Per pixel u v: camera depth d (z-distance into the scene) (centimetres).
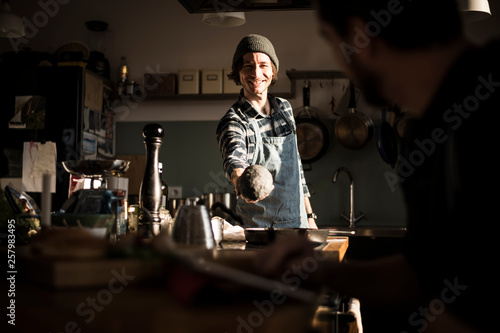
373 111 423
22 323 77
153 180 158
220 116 449
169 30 459
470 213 85
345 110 429
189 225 125
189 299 75
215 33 452
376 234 371
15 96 399
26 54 401
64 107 393
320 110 432
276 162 251
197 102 453
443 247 91
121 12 465
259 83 247
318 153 424
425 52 87
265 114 257
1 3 403
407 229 107
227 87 433
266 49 246
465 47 88
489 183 83
